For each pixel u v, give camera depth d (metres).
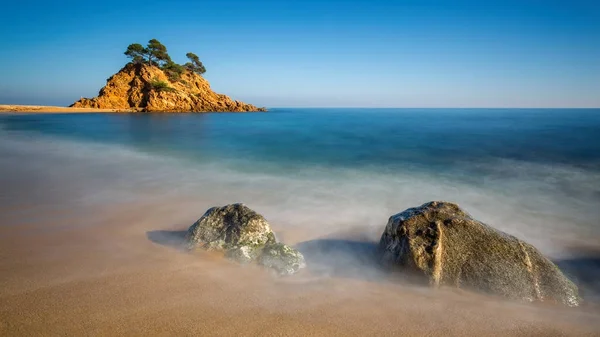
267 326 4.41
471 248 5.63
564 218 9.68
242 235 6.48
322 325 4.48
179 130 40.12
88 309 4.61
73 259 6.07
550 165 18.70
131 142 27.08
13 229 7.48
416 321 4.64
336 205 10.40
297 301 5.03
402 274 5.70
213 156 20.55
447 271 5.51
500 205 10.97
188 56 110.38
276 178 14.35
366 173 15.99
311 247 7.23
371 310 4.86
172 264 5.99
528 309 4.98
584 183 14.20
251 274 5.77
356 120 78.06
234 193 11.55
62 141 26.70
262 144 28.03
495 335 4.39
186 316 4.55
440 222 6.00
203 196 11.04
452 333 4.41
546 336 4.40
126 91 91.12
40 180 12.73
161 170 15.63
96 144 25.28
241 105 117.75
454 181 14.47
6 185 11.77
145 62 94.50
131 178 13.66
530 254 5.56
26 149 21.61
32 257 6.09
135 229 7.76
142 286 5.23
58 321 4.34
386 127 52.47
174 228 7.90
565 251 7.30
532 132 40.97
